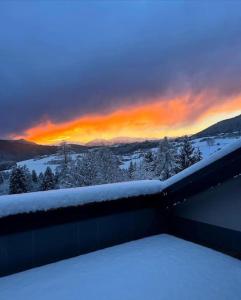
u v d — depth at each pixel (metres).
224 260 2.99
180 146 36.41
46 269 2.88
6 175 43.25
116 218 3.45
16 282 2.65
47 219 2.95
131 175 36.19
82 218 3.17
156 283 2.57
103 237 3.35
